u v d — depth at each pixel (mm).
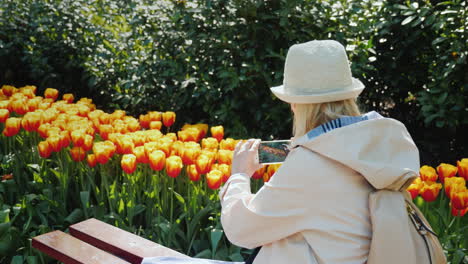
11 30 5594
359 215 1503
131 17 4906
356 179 1510
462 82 4039
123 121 3537
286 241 1604
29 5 5527
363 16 4281
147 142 3113
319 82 1551
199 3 4090
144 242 2365
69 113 3625
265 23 4035
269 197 1564
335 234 1508
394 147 1501
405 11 4172
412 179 1506
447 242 2680
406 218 1508
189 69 4301
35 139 3455
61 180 3135
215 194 2920
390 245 1480
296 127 1636
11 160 3381
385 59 4676
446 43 4102
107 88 5277
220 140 3291
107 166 3303
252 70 4004
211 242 2818
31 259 2713
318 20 3959
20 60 5781
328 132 1480
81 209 3096
